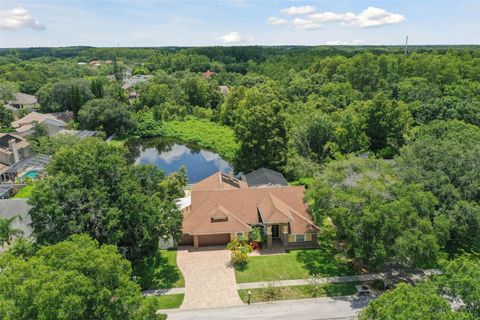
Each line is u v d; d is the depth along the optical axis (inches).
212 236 1523.1
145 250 1325.0
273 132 2208.4
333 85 3654.0
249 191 1660.9
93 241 869.2
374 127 2748.5
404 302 666.8
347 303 1167.0
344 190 1302.9
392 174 1396.4
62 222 1141.1
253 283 1273.4
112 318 714.8
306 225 1520.7
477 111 2652.6
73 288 662.5
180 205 1541.6
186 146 3425.2
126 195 1214.3
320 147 2412.6
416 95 3206.2
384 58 4131.4
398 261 1252.5
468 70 3772.1
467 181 1338.6
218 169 2743.6
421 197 1196.5
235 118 3430.1
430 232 1125.1
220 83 6254.9
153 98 4495.6
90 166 1220.5
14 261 741.3
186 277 1305.4
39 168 2417.6
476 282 717.9
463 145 1525.6
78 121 3774.6
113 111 3567.9
